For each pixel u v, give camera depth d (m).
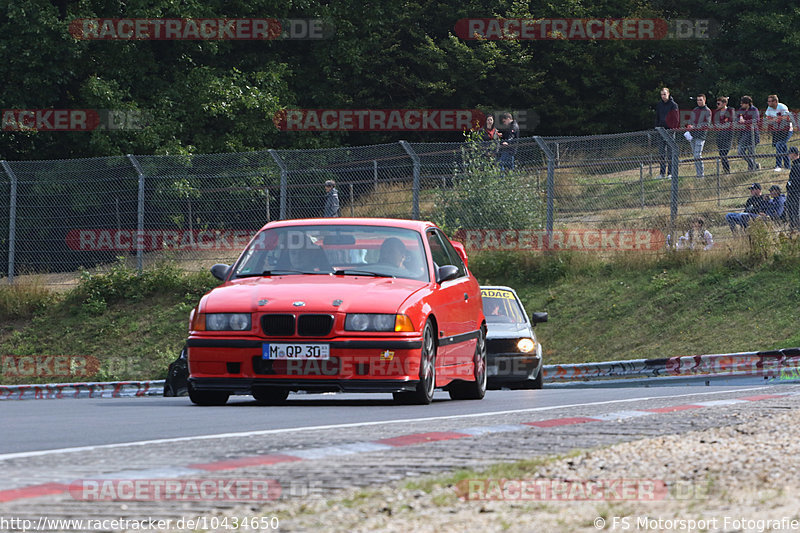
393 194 91.31
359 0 143.12
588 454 19.14
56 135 128.12
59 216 97.56
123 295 94.06
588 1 158.12
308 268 36.53
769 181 80.75
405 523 13.53
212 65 134.75
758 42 157.75
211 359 33.38
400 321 33.09
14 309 94.44
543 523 13.27
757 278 75.94
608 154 86.88
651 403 30.38
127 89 123.50
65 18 122.06
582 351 75.06
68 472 17.69
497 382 54.50
